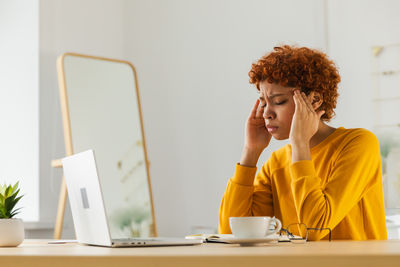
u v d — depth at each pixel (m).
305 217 1.34
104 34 3.92
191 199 3.75
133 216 3.38
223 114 3.69
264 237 1.12
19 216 3.33
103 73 3.43
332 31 3.36
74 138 3.21
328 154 1.52
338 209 1.36
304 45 3.44
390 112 3.16
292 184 1.40
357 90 3.27
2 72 3.48
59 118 3.46
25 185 3.34
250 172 1.68
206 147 3.73
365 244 0.98
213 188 3.68
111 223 3.28
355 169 1.42
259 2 3.62
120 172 3.38
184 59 3.88
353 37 3.30
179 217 3.79
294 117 1.46
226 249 0.81
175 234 3.80
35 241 1.68
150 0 4.04
